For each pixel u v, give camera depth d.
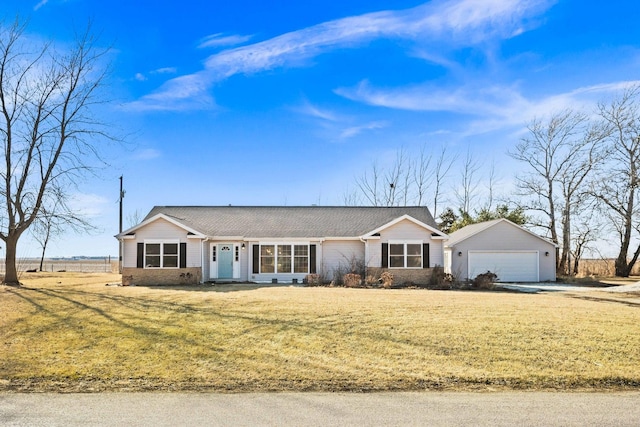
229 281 27.12
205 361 9.55
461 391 7.77
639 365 9.36
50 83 23.41
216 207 31.30
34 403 7.04
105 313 14.46
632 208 39.47
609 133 39.78
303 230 28.34
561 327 12.34
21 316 14.06
